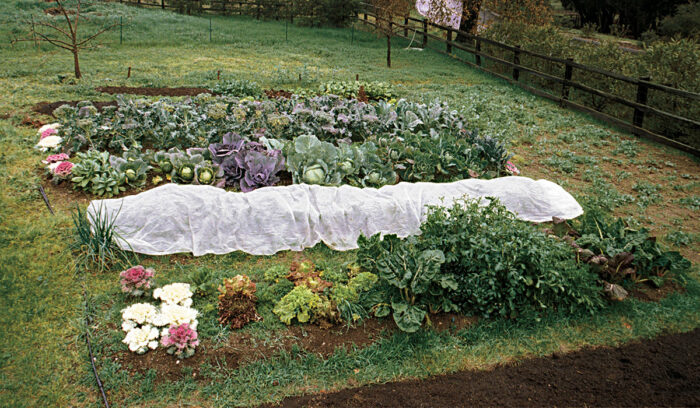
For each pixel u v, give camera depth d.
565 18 31.06
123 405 3.64
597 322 4.60
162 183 6.75
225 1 23.98
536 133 10.03
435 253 4.60
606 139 9.83
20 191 6.32
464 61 16.88
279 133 7.81
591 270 5.00
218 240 5.55
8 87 10.59
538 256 4.67
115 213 5.57
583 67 11.41
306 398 3.77
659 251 5.20
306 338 4.33
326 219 5.80
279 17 24.23
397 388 3.88
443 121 9.17
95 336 4.21
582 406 3.72
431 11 20.44
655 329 4.54
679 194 7.40
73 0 20.66
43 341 4.14
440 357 4.17
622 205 7.02
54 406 3.60
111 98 10.38
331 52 17.67
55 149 7.41
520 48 14.33
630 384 3.92
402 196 6.25
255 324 4.44
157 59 14.77
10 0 19.95
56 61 13.35
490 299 4.57
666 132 9.99
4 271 4.87
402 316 4.38
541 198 6.55
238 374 3.93
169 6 23.78
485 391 3.85
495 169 7.77
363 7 24.30
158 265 5.25
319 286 4.72
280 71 13.54
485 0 19.52
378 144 7.84
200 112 8.60
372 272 5.11
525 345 4.37
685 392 3.85
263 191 6.02
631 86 10.82
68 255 5.17
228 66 14.53
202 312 4.55
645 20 24.95
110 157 6.61
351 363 4.07
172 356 4.06
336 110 8.89
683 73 10.42
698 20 21.23
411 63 16.73
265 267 5.32
